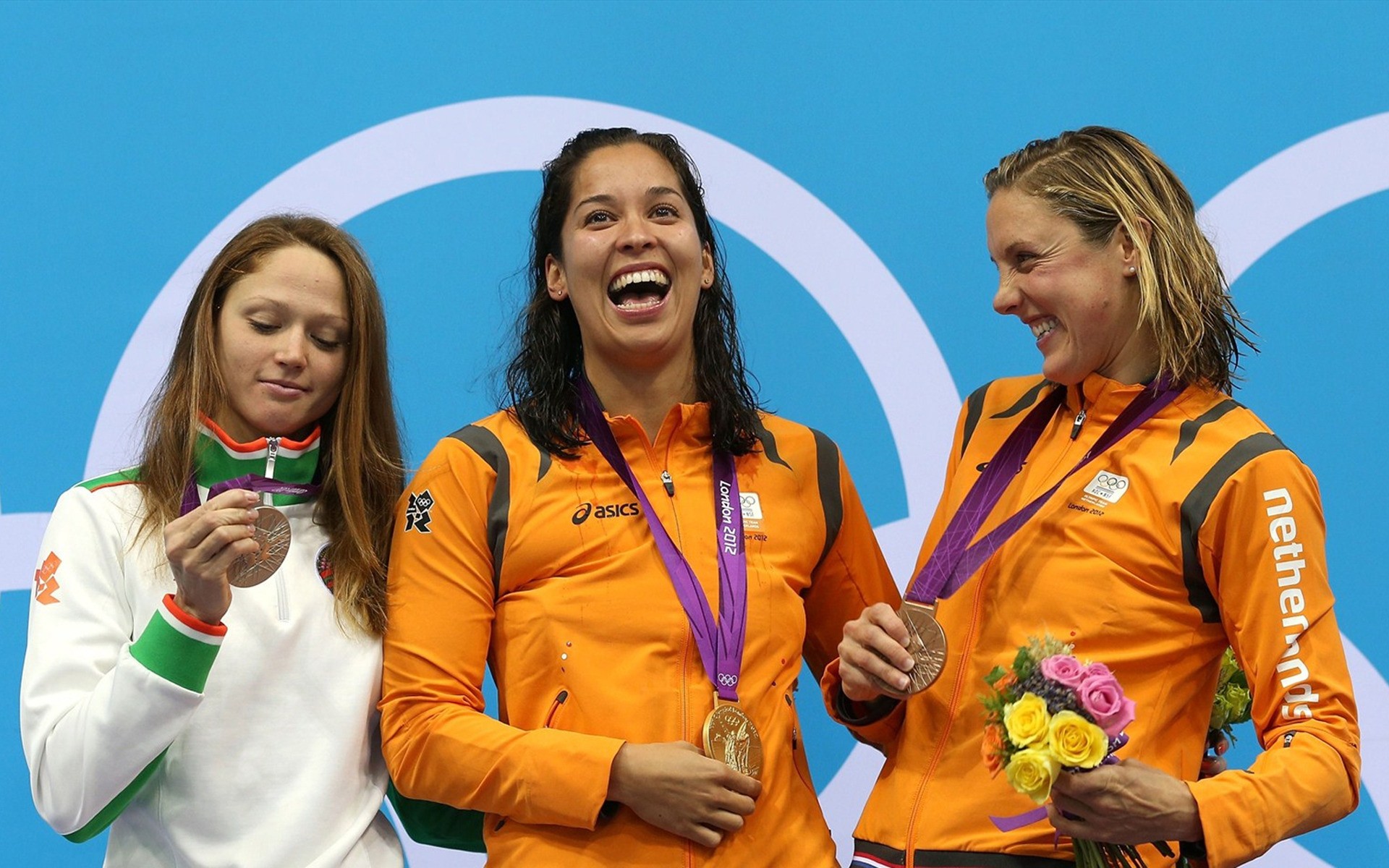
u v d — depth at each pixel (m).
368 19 11.53
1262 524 7.32
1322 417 11.36
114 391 11.04
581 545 8.12
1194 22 11.78
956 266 11.59
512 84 11.59
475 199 11.48
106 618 7.89
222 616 7.52
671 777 7.47
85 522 8.06
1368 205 11.62
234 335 8.15
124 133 11.24
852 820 11.09
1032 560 7.77
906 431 11.43
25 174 11.11
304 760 7.95
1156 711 7.48
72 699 7.64
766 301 11.47
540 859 7.76
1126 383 7.93
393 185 11.41
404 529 8.40
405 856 11.03
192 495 8.11
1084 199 7.76
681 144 11.57
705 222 9.04
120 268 11.15
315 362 8.25
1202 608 7.54
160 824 7.85
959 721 7.78
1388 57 11.80
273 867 7.72
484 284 11.40
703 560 8.25
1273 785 7.01
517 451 8.39
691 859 7.65
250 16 11.42
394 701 8.05
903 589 11.28
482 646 8.16
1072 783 6.72
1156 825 6.88
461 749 7.74
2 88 11.13
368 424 8.59
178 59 11.34
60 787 7.54
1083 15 11.77
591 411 8.55
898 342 11.50
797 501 8.69
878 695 8.17
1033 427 8.32
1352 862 10.93
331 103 11.45
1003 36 11.76
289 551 8.30
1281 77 11.75
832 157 11.62
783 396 11.40
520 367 8.86
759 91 11.66
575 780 7.52
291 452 8.33
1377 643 11.08
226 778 7.80
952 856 7.53
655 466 8.53
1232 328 7.99
